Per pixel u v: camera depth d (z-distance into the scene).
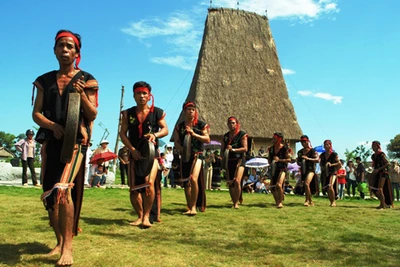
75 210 4.14
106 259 3.73
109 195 10.58
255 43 37.62
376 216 7.88
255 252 4.32
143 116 5.98
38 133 3.86
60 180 3.60
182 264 3.70
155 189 6.24
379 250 4.56
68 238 3.59
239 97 34.50
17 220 5.81
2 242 4.38
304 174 10.56
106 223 5.85
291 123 34.53
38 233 4.88
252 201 10.84
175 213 7.34
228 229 5.66
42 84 3.83
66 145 3.41
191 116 7.45
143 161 5.63
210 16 37.91
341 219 7.20
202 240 4.84
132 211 7.26
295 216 7.44
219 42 36.78
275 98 35.34
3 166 17.08
